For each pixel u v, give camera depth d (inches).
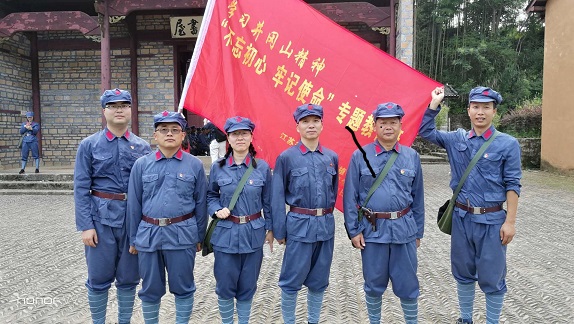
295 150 128.6
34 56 540.4
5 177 439.2
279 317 146.9
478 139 129.3
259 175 128.2
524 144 617.0
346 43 147.0
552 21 561.0
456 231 130.1
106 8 442.9
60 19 458.0
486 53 1375.5
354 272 192.5
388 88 143.4
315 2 528.7
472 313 137.2
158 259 119.0
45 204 364.8
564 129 539.8
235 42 151.1
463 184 129.0
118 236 124.3
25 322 143.3
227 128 125.0
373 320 127.8
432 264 203.8
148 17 529.7
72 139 549.0
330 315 147.9
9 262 207.5
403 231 121.7
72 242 243.6
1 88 496.7
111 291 170.4
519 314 148.5
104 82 447.5
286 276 126.5
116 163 124.9
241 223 123.3
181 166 122.1
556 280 181.8
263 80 148.8
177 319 123.5
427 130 136.5
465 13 1517.0
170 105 534.0
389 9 453.7
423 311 151.3
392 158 125.2
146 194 119.8
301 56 147.9
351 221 124.3
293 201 126.6
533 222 289.4
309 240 123.5
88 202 122.9
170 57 530.9
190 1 441.4
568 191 422.3
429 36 1478.8
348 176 127.3
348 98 144.9
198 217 125.8
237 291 127.7
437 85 139.6
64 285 177.5
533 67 1485.0
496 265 124.5
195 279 184.5
